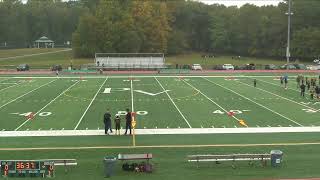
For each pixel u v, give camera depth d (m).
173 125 32.91
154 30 121.31
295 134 30.09
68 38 180.62
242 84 59.41
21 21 171.38
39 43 171.50
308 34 111.75
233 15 140.75
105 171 21.73
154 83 61.00
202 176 21.56
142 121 34.38
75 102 43.88
